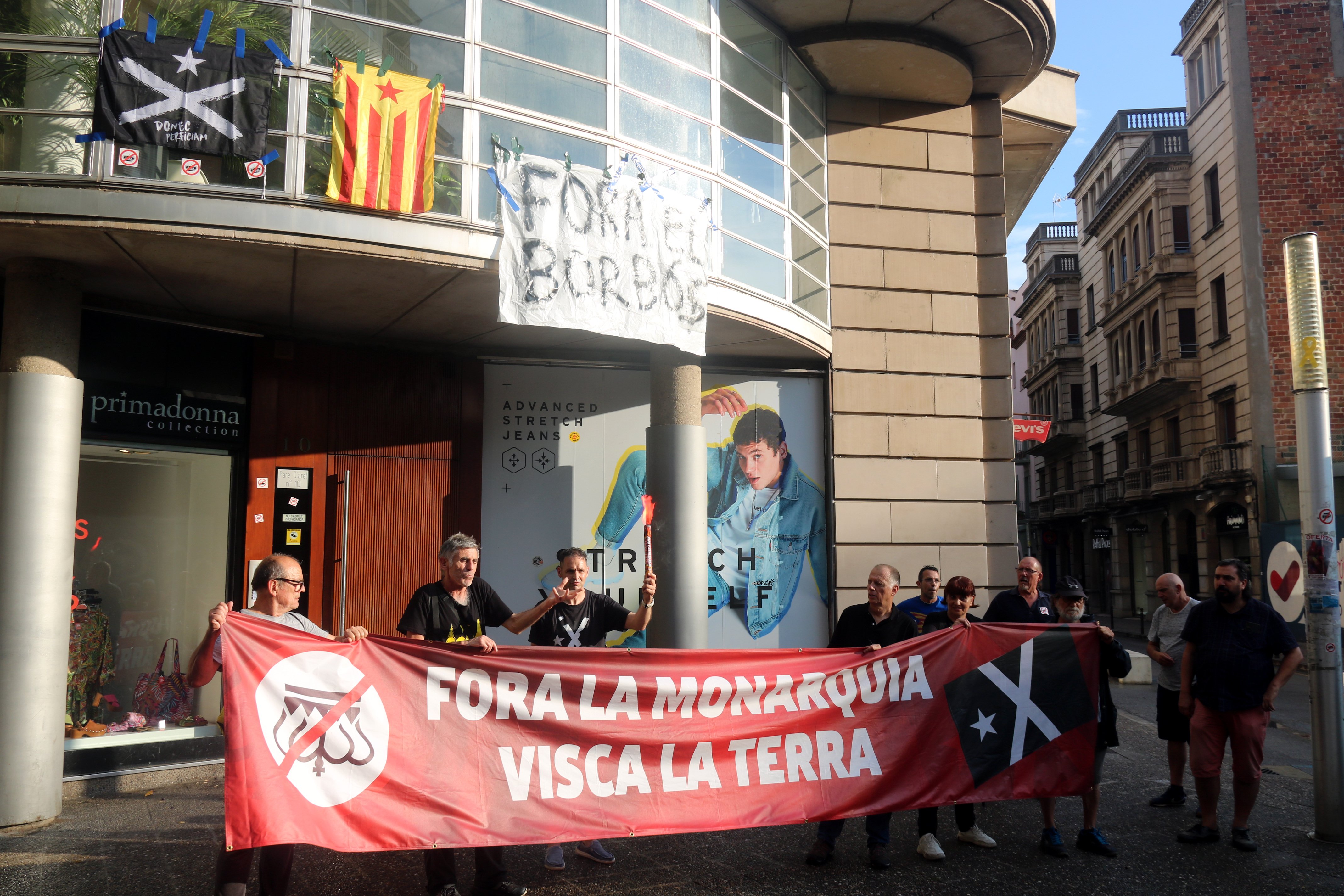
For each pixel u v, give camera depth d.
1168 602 7.15
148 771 7.59
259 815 4.27
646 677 5.36
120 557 7.82
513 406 9.67
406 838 4.63
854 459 10.84
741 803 5.36
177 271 7.11
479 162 7.37
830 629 10.61
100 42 6.39
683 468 9.09
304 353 8.78
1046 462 45.78
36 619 6.38
